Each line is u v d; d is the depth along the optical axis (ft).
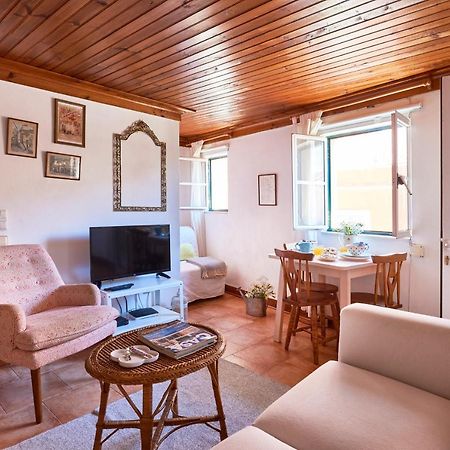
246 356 9.78
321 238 13.23
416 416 4.26
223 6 6.66
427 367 5.01
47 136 10.12
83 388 8.07
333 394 4.76
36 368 6.75
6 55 8.80
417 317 5.40
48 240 10.19
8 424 6.71
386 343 5.41
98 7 6.67
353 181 12.55
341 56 8.93
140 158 12.34
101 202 11.35
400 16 7.08
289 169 13.97
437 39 8.09
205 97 12.16
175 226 13.47
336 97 12.12
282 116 14.08
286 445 3.95
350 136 12.57
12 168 9.52
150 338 6.05
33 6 6.63
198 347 5.76
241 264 16.28
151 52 8.59
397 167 9.77
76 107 10.68
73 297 9.01
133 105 12.08
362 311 5.79
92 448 6.03
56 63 9.29
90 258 10.53
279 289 10.91
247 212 15.85
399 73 10.12
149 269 11.95
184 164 18.42
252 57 8.93
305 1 6.52
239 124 15.75
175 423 5.76
